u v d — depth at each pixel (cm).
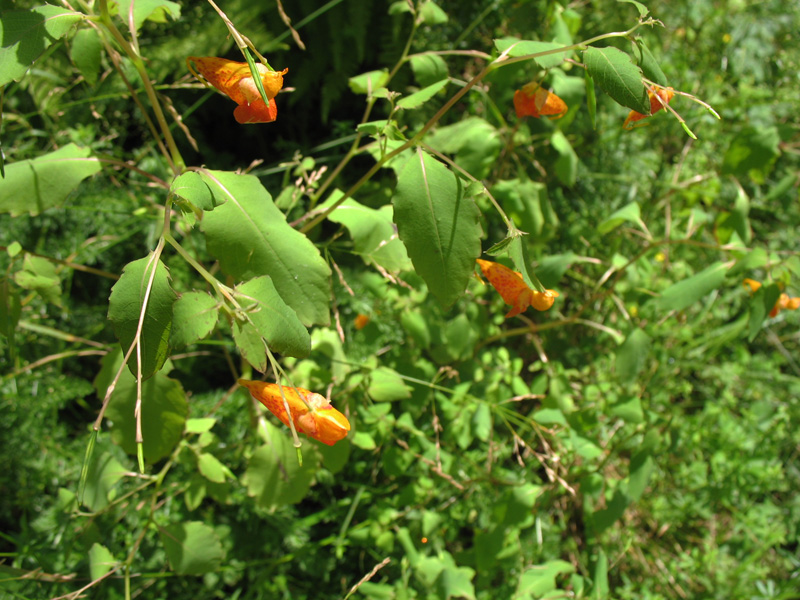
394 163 29
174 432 28
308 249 23
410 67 45
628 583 42
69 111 39
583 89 35
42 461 35
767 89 55
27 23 21
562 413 35
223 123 47
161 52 39
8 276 28
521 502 34
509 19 44
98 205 38
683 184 45
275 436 31
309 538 38
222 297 20
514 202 36
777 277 34
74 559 32
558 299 47
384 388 33
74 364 39
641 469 35
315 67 44
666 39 55
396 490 39
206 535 29
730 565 45
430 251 23
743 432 46
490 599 37
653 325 45
